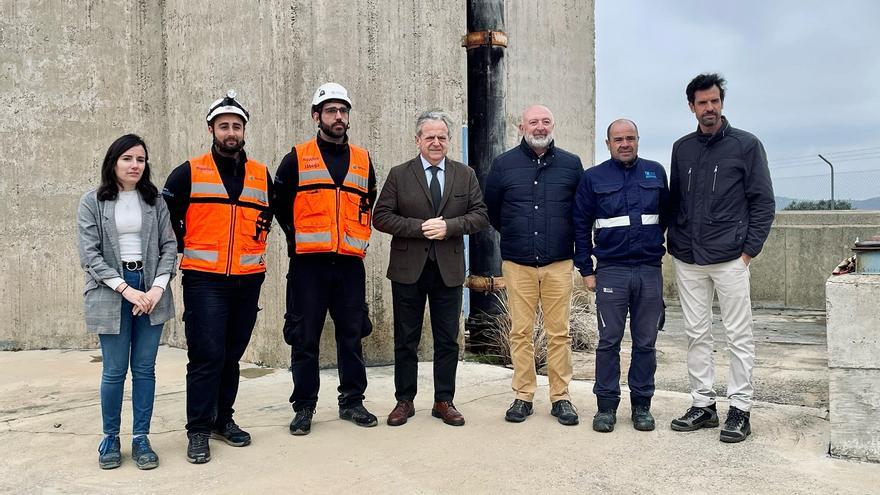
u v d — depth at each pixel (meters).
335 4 5.94
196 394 3.80
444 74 6.63
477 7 6.82
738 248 4.12
